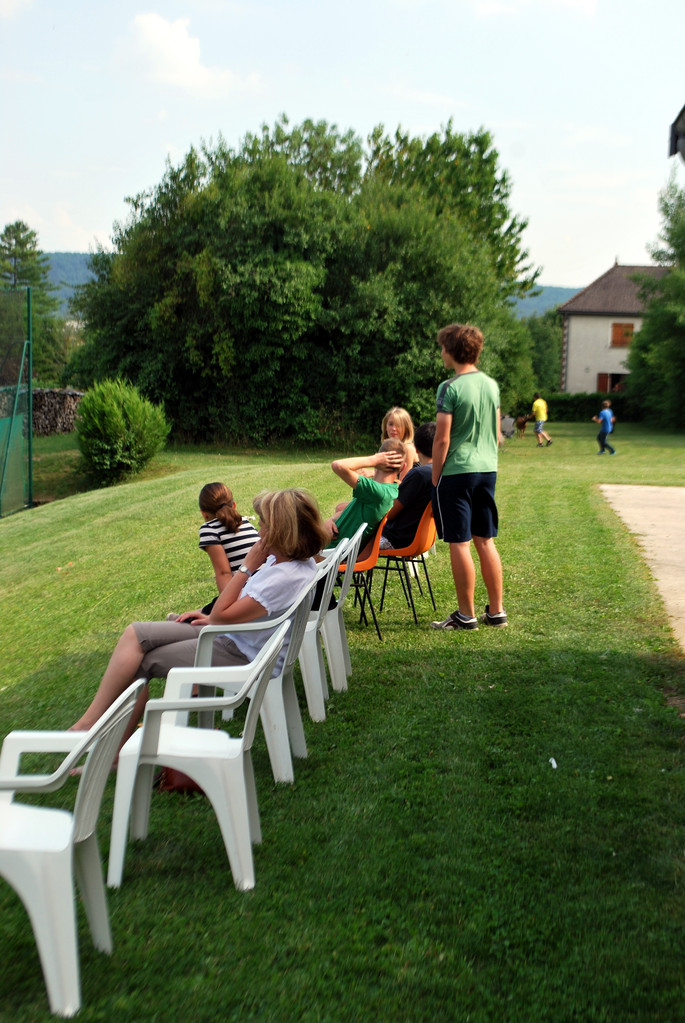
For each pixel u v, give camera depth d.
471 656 4.75
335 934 2.31
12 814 2.12
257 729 3.91
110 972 2.16
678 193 31.98
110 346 25.34
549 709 3.92
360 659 4.82
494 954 2.22
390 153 35.50
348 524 5.26
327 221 24.34
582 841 2.77
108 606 6.57
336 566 4.05
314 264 23.75
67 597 7.00
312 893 2.53
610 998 2.03
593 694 4.10
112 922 2.38
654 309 32.66
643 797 3.05
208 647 3.29
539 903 2.44
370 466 5.24
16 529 11.20
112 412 18.84
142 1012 2.01
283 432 25.62
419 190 28.77
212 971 2.16
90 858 2.19
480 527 5.23
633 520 8.80
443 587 6.39
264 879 2.61
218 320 23.58
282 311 23.17
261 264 23.14
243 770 2.57
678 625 5.11
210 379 25.34
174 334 24.53
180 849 2.82
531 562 7.00
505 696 4.12
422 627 5.38
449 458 5.05
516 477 13.50
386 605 5.96
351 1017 1.98
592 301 48.62
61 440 26.38
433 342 24.11
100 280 25.84
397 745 3.62
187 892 2.55
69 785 3.44
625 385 41.19
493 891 2.51
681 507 9.68
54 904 1.98
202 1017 1.99
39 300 69.81
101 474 19.22
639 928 2.30
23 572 8.35
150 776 2.87
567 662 4.56
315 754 3.57
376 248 24.33
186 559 8.04
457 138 34.81
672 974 2.10
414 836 2.84
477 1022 1.96
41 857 1.98
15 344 16.08
